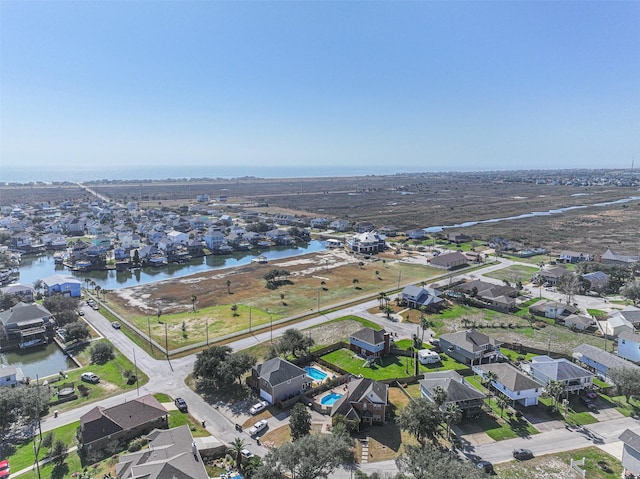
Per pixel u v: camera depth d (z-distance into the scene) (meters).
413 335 87.12
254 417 61.91
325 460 46.44
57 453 51.72
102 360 80.12
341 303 114.12
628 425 60.09
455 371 72.75
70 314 97.88
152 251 174.75
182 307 113.19
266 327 96.75
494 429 59.00
